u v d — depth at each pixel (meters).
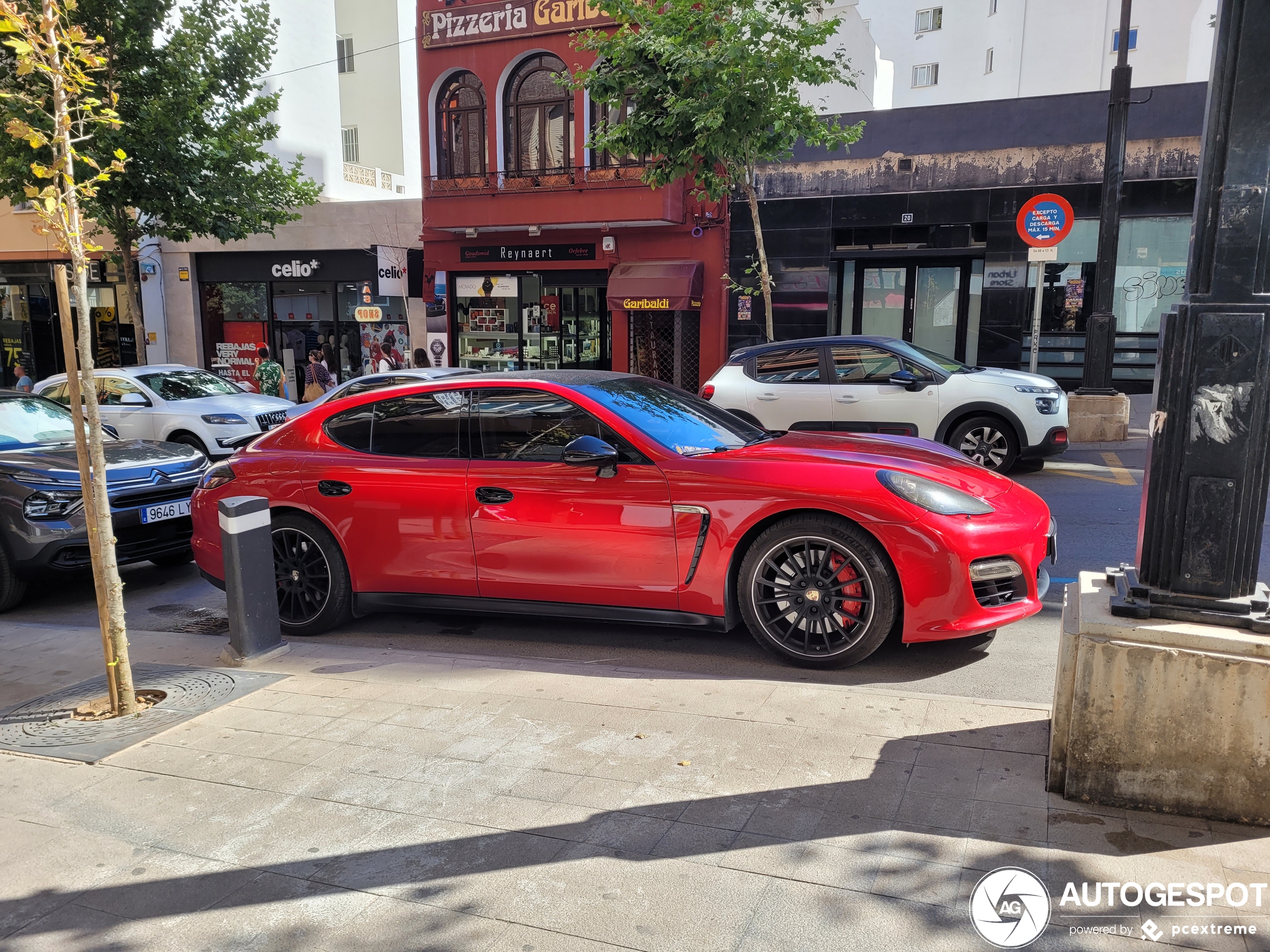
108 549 4.03
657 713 3.74
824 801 2.95
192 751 3.61
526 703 3.93
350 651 4.90
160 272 21.81
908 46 40.19
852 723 3.56
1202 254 2.66
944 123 15.39
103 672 4.82
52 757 3.63
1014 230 15.17
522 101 18.23
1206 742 2.72
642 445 4.65
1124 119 11.34
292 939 2.39
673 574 4.53
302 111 25.16
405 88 31.25
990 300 15.49
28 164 13.59
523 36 17.78
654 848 2.72
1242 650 2.65
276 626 4.93
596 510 4.63
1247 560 2.75
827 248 16.36
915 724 3.54
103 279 22.34
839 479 4.28
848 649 4.31
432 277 19.56
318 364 16.25
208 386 12.77
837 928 2.32
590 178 17.31
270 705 4.07
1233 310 2.63
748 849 2.69
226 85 16.16
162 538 7.16
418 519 5.00
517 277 19.00
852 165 15.98
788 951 2.24
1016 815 2.81
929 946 2.24
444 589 5.04
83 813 3.14
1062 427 9.28
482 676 4.33
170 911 2.55
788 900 2.44
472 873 2.64
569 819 2.91
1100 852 2.61
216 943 2.40
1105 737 2.82
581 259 18.22
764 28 11.33
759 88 11.66
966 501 4.29
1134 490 8.93
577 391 4.88
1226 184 2.58
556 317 18.92
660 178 12.84
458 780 3.22
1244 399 2.65
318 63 25.64
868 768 3.16
